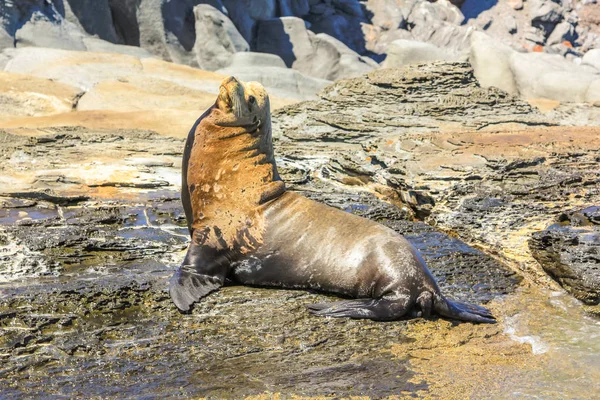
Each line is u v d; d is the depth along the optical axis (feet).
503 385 25.77
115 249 38.73
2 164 56.54
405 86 85.92
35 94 96.07
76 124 77.87
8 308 30.32
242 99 32.53
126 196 49.34
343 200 51.49
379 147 64.85
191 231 34.63
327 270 32.42
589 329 31.09
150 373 25.99
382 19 216.74
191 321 30.27
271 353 27.78
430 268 38.14
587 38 239.30
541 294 35.50
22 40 131.64
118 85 101.55
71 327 29.27
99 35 151.53
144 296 32.37
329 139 72.79
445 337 29.53
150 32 155.84
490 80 129.70
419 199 52.31
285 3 196.65
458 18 226.99
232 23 164.35
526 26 229.86
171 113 85.15
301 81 144.66
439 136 68.03
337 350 28.17
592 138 68.64
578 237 40.86
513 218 47.09
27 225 41.73
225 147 33.17
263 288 33.68
